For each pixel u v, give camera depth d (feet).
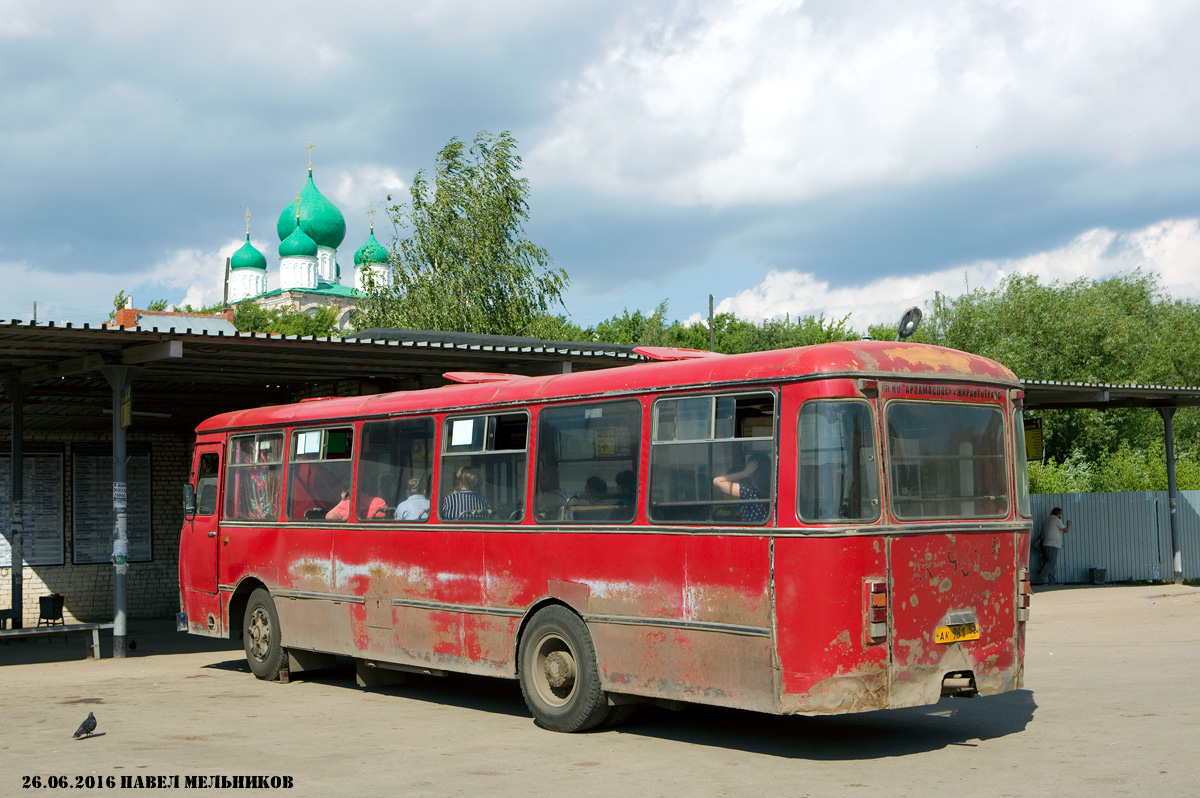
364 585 38.29
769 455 26.73
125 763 27.27
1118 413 124.88
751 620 26.55
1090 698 34.32
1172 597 74.13
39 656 54.29
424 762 27.17
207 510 46.91
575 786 24.34
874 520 26.05
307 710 35.68
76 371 52.95
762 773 25.38
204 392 66.33
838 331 186.60
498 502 33.78
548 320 146.61
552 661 31.42
